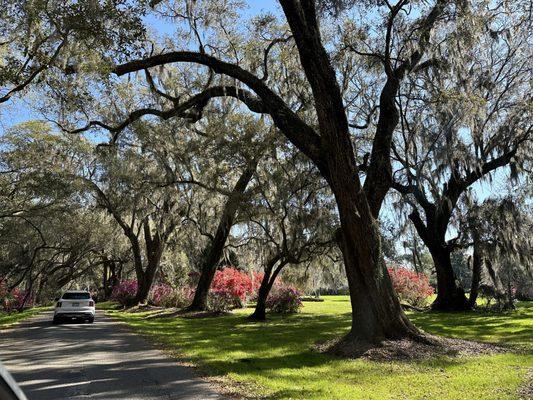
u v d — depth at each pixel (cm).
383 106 1395
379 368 964
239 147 1917
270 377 862
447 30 1491
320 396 705
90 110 1962
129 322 2267
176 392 738
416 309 2944
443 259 2827
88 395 718
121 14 1184
